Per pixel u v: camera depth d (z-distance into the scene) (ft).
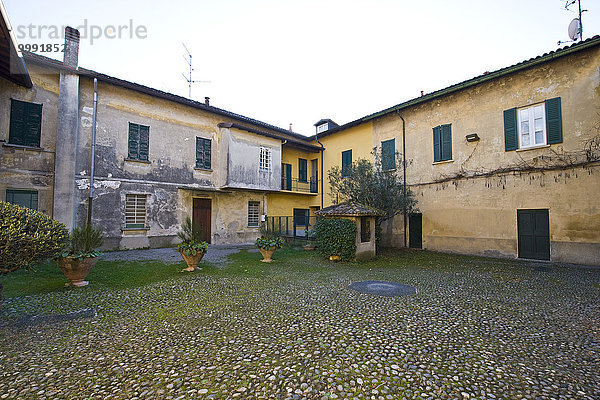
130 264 28.76
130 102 40.83
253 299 17.53
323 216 34.73
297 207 63.62
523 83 33.71
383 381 8.86
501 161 35.17
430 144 42.55
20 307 15.70
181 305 16.37
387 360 10.14
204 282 21.83
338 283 21.76
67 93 34.81
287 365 9.78
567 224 30.30
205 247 26.22
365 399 8.00
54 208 33.37
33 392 8.34
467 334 12.50
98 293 18.52
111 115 38.96
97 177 37.32
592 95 29.09
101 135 37.96
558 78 31.19
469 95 38.40
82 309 15.52
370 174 38.86
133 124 40.98
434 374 9.30
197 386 8.60
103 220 37.60
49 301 16.76
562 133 30.71
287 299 17.53
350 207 33.76
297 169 64.13
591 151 28.94
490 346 11.39
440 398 8.09
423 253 38.91
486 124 36.63
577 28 34.45
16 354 10.58
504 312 15.44
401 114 46.52
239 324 13.48
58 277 22.62
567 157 30.35
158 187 42.96
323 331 12.63
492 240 35.55
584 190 29.37
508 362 10.16
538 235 32.30
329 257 33.17
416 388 8.54
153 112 43.11
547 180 31.68
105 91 38.60
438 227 40.96
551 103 31.45
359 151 53.98
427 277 24.21
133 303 16.67
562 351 11.06
